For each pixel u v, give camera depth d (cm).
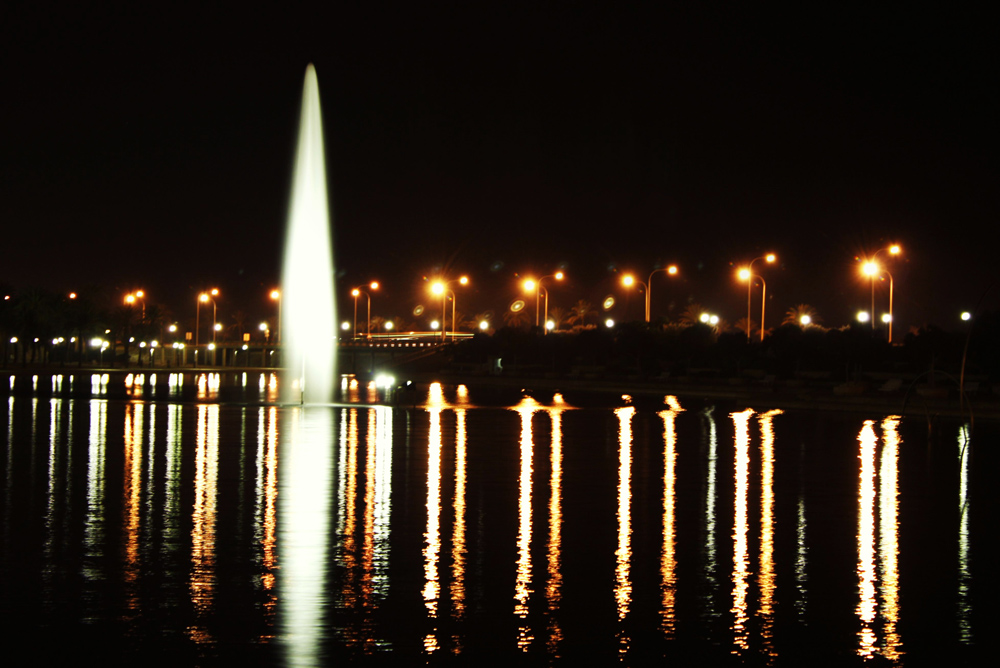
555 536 1432
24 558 1260
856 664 894
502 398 5794
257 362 14438
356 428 3397
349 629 977
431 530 1468
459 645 932
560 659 898
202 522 1516
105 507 1650
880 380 6538
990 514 1662
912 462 2444
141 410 4306
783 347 7319
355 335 15088
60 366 11319
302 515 1586
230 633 960
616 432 3316
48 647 916
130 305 12381
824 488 1966
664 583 1161
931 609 1063
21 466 2219
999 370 5778
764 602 1085
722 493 1881
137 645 923
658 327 9000
